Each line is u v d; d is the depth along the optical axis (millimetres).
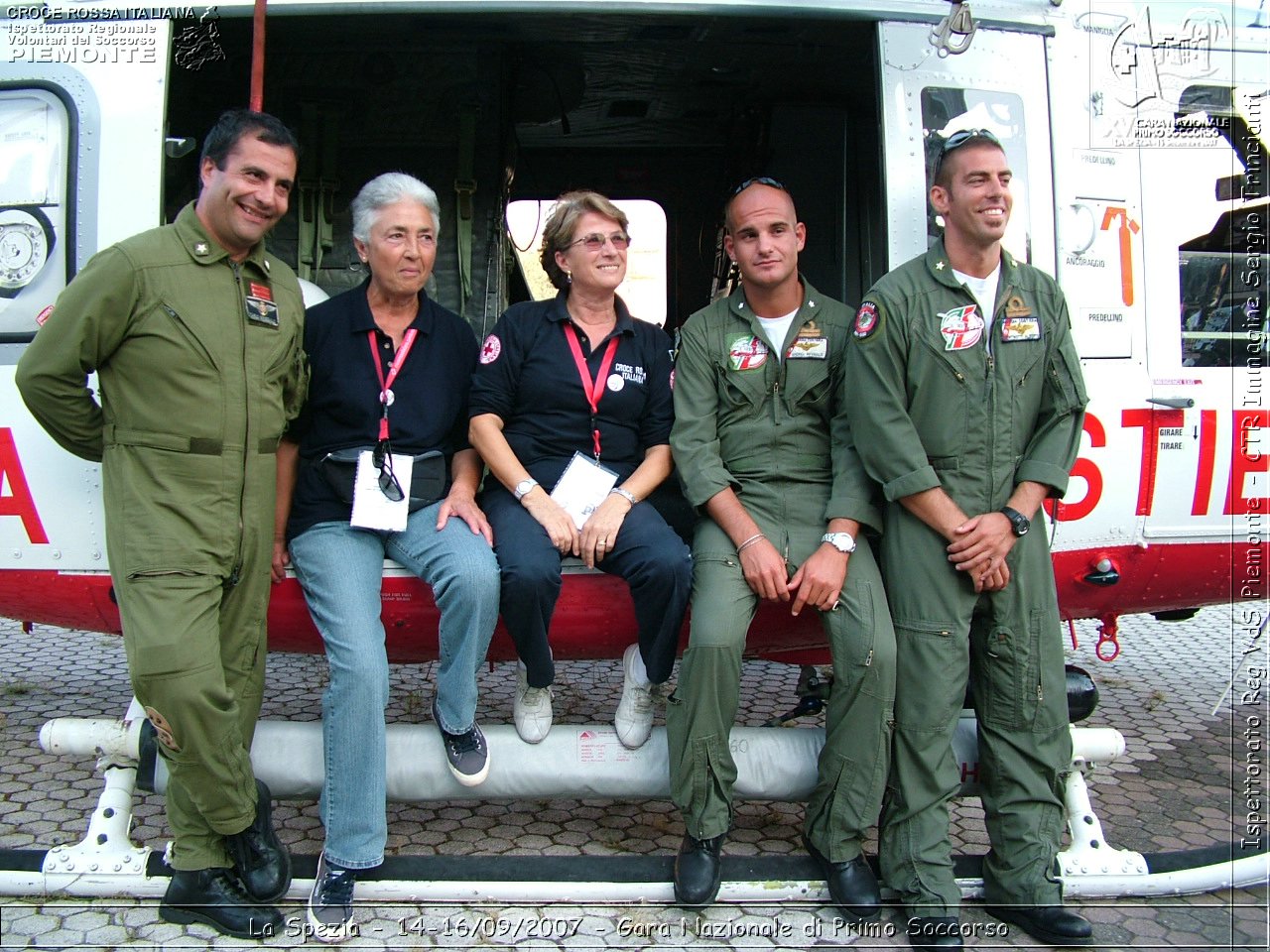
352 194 3545
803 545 2332
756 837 2686
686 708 2207
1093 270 2688
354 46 3432
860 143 4285
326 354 2371
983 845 2688
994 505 2203
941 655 2182
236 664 2197
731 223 2387
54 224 2479
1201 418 2781
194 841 2172
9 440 2488
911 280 2225
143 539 2018
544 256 2600
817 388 2412
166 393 2035
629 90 4020
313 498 2367
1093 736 2449
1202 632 4980
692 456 2367
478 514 2383
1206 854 2455
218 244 2104
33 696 3758
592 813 2830
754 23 3145
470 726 2318
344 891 2145
